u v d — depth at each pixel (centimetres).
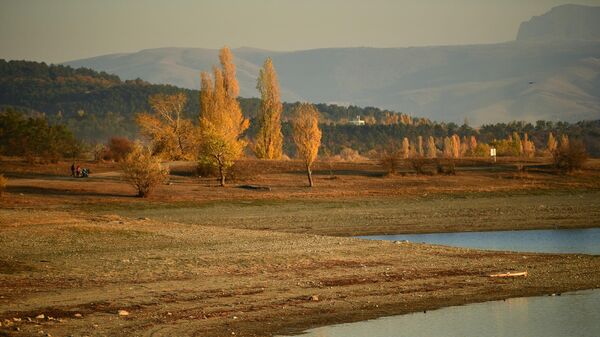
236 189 10538
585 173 12262
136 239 5644
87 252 5016
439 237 6638
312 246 5366
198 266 4516
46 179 11212
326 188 10825
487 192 10225
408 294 3912
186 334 3088
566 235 6706
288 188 10788
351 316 3472
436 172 12425
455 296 3891
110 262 4603
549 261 4825
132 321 3247
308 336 3136
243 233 6122
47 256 4809
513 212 8369
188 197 9531
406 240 6319
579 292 4009
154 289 3853
